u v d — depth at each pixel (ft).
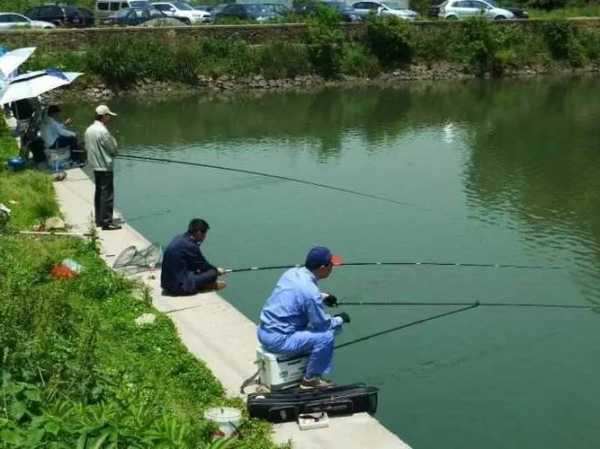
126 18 126.62
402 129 86.12
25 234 39.42
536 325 36.22
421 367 32.24
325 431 23.29
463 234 49.32
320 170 66.49
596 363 32.86
